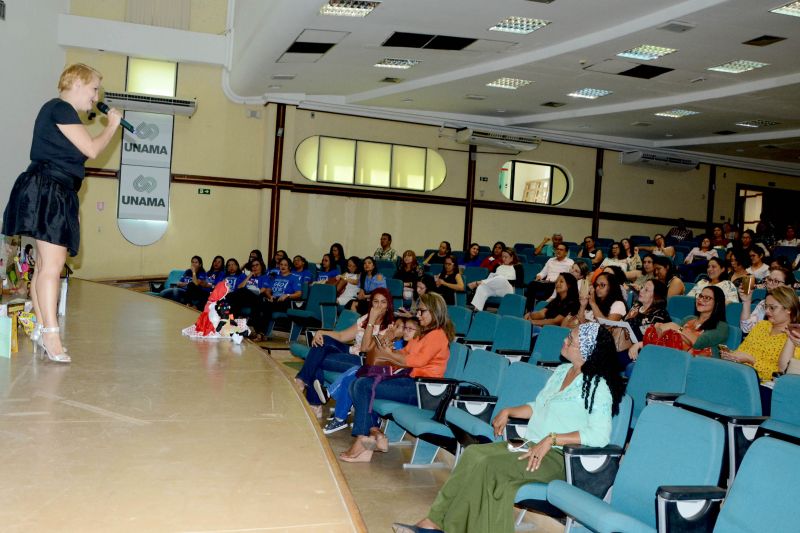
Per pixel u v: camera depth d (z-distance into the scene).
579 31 8.39
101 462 2.19
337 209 13.62
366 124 13.66
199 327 4.95
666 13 7.46
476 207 14.49
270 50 9.50
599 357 3.21
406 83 11.52
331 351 5.68
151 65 12.48
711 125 12.67
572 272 8.36
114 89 12.27
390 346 5.33
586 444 3.09
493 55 9.61
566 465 3.00
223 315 4.93
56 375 3.26
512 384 3.92
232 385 3.39
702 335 4.75
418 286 8.35
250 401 3.10
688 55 8.70
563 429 3.24
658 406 2.88
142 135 12.55
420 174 14.10
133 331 4.95
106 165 12.44
